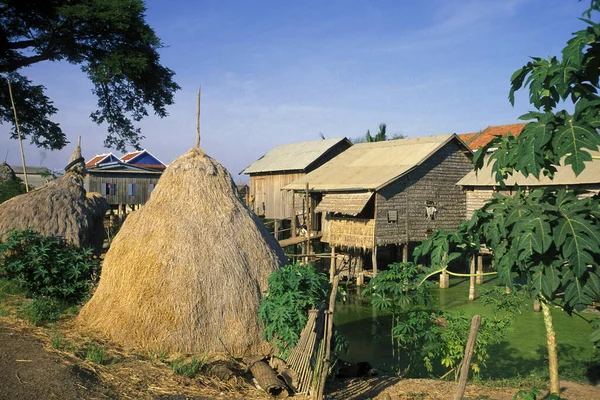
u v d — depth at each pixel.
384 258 24.45
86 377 5.38
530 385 7.04
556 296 4.97
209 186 7.87
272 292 6.57
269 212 30.66
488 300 10.79
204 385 5.74
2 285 8.77
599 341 5.04
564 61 4.13
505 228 4.53
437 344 7.43
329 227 21.61
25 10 21.52
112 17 21.70
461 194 22.02
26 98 23.97
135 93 26.50
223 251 7.23
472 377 8.14
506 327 8.01
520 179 17.19
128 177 30.86
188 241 7.21
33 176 39.62
